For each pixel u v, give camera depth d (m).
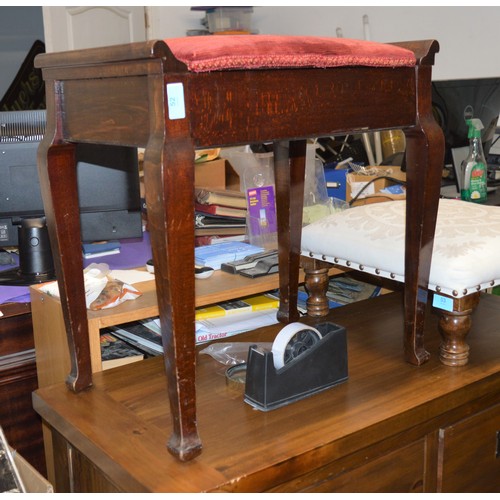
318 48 0.87
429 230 1.05
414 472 1.04
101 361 1.19
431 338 1.24
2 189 1.42
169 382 0.84
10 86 3.66
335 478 0.93
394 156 2.17
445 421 1.06
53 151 0.98
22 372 1.33
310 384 1.02
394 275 1.14
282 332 1.02
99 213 1.49
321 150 2.20
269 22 3.65
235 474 0.82
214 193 1.64
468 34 2.82
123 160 1.48
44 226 1.40
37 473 1.01
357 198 1.72
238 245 1.52
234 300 1.45
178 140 0.76
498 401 1.14
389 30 3.09
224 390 1.06
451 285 1.05
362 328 1.31
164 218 0.76
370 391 1.04
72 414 0.99
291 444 0.88
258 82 0.83
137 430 0.94
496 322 1.33
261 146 1.96
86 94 0.90
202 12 3.77
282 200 1.27
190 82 0.77
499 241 1.09
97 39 3.50
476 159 2.01
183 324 0.80
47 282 1.28
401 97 1.00
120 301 1.19
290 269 1.30
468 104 2.15
